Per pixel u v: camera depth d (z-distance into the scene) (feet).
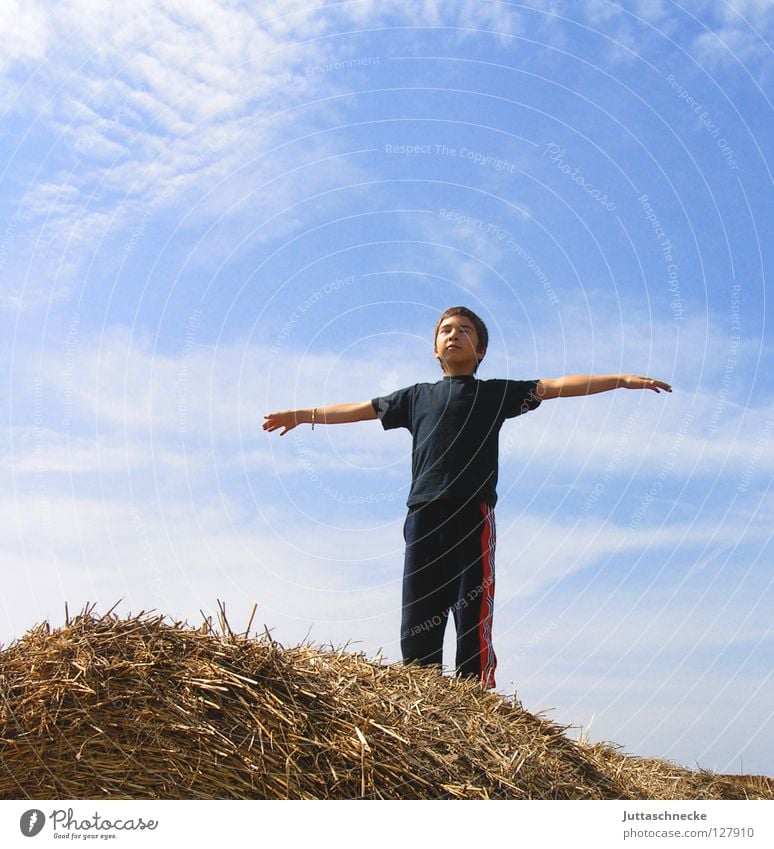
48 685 10.38
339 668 12.23
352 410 18.89
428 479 17.40
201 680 10.59
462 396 17.89
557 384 17.87
